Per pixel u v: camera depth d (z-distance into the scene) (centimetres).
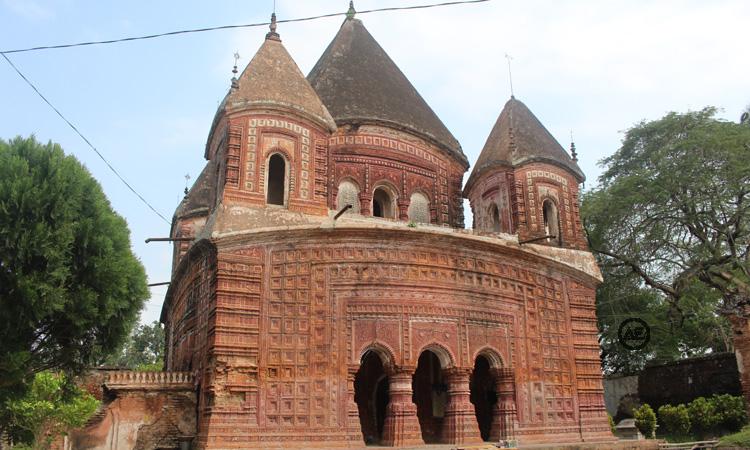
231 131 1641
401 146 2111
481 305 1755
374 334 1589
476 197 2269
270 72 1764
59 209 1117
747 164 2292
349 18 2484
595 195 2875
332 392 1512
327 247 1619
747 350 2156
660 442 1812
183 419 1549
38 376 1532
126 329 1218
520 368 1788
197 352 1633
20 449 1544
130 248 1251
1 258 1048
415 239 1700
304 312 1549
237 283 1505
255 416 1439
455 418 1633
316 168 1717
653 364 2708
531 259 1911
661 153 2494
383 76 2277
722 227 2420
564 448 1627
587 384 1931
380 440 1748
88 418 1563
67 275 1101
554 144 2231
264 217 1591
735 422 2153
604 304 2988
